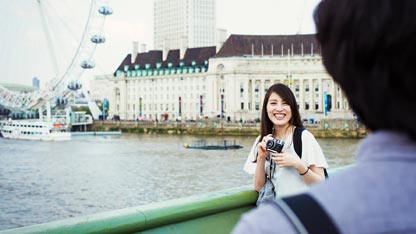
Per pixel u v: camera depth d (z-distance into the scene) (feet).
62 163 156.97
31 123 298.56
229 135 317.63
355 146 211.20
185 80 423.23
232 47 390.21
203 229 10.46
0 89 323.78
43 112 419.95
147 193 100.27
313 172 11.55
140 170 137.18
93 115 485.56
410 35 3.01
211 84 393.29
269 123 12.78
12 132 307.58
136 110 459.32
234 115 382.22
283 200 3.25
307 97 381.81
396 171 3.09
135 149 212.23
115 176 124.88
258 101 387.14
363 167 3.23
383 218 2.97
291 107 12.26
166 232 9.57
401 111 3.08
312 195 3.22
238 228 3.27
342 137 262.67
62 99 372.17
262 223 3.15
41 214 80.02
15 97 327.26
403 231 2.93
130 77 459.73
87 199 93.35
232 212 11.30
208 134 323.78
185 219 9.92
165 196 97.09
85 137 312.91
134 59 467.93
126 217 8.63
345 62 3.27
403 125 3.10
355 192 3.10
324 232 3.00
